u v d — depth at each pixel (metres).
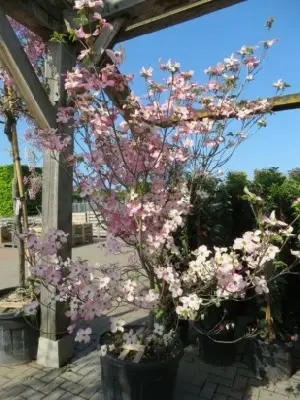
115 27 2.41
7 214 15.23
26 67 2.39
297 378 2.57
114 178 2.03
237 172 3.63
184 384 2.49
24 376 2.56
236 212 3.48
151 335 2.12
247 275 1.93
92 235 11.16
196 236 3.07
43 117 2.47
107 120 1.81
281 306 2.90
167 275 1.96
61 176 2.64
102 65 2.36
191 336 3.37
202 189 2.65
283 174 3.43
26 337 2.74
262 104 2.25
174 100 2.03
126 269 2.25
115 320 1.99
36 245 1.99
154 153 2.04
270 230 1.83
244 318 3.46
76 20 1.67
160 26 2.72
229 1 2.38
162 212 2.03
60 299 2.05
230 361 2.78
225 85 2.18
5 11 2.37
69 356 2.80
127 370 1.90
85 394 2.33
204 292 2.14
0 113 3.15
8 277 6.03
